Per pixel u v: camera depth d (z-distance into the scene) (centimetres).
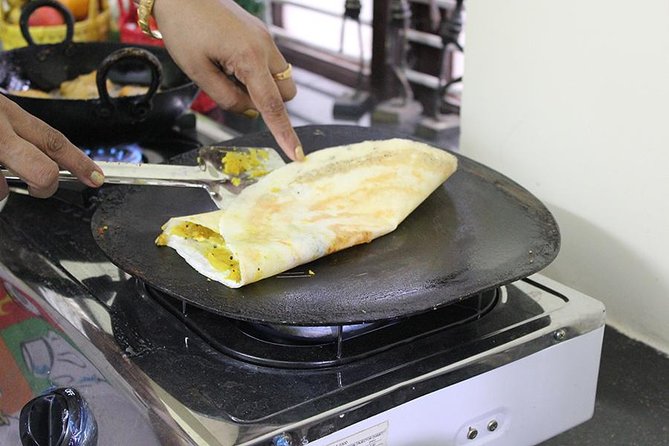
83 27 141
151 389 66
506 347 70
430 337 72
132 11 141
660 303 88
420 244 78
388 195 82
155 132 111
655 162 84
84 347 71
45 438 70
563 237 96
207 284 71
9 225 92
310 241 74
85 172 73
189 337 72
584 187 92
